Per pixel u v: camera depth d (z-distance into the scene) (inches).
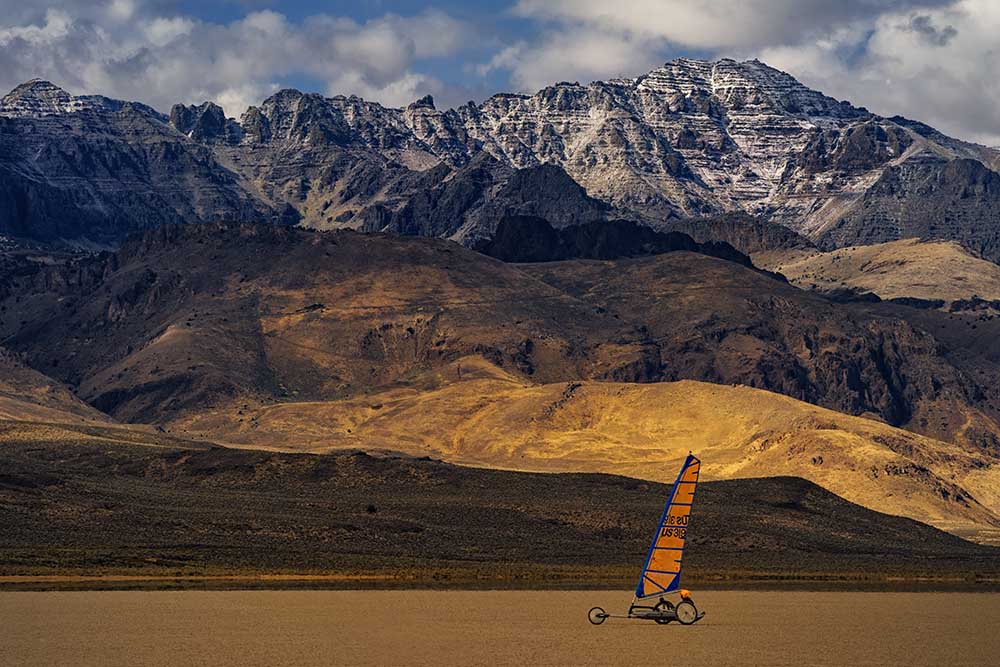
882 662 5703.7
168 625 6461.6
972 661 5782.5
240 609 7160.4
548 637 6146.7
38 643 5866.1
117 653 5629.9
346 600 7716.5
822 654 5846.5
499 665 5457.7
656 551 5880.9
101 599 7618.1
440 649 5792.3
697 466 5890.8
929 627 6850.4
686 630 6461.6
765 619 7032.5
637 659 5620.1
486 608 7327.8
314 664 5452.8
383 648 5807.1
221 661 5487.2
